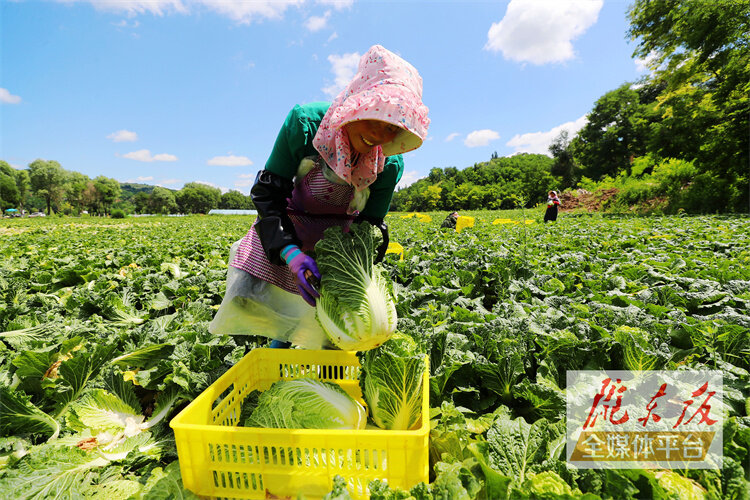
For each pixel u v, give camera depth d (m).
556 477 1.70
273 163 2.71
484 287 6.74
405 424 2.33
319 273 2.37
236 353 3.59
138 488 2.23
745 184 27.52
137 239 18.56
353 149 2.55
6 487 2.05
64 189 129.75
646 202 33.81
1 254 12.58
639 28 33.66
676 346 3.52
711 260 7.31
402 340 2.37
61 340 3.89
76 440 2.61
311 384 2.39
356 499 1.90
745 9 26.08
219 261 9.48
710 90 30.72
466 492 1.59
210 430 1.93
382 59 2.26
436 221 30.62
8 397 2.58
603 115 67.62
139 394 3.34
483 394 3.08
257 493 1.97
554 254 9.19
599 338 3.44
